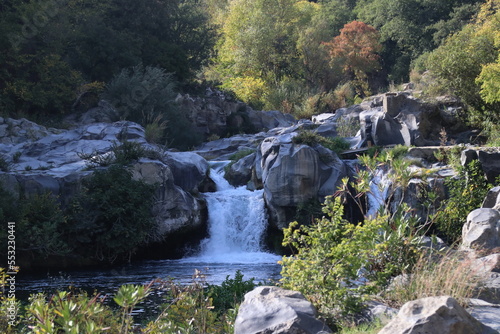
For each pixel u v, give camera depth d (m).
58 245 20.27
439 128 31.36
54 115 37.12
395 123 29.56
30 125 31.97
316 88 61.16
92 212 21.50
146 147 25.55
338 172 24.02
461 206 20.09
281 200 23.70
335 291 6.68
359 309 6.54
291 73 68.94
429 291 6.67
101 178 22.09
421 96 34.25
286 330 5.59
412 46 74.06
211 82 49.88
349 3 93.81
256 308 6.01
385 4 77.62
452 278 6.82
